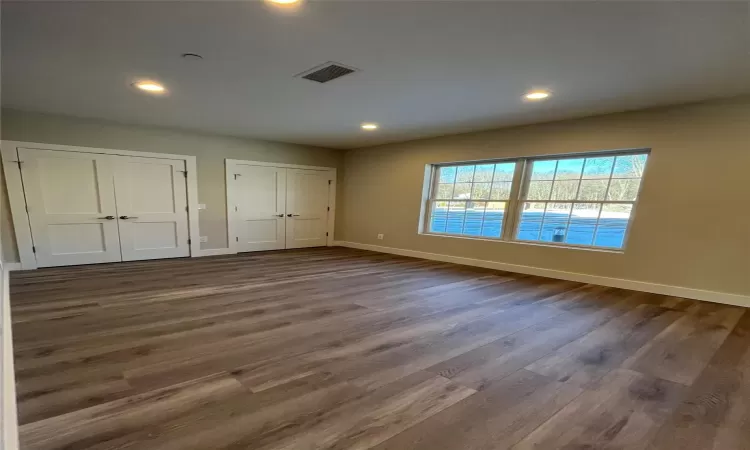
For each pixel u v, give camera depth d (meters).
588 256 4.31
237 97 3.57
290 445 1.40
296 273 4.62
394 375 2.01
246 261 5.38
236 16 2.00
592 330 2.76
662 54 2.36
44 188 4.39
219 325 2.68
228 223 6.01
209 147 5.67
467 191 5.59
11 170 4.18
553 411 1.70
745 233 3.32
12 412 1.49
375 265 5.34
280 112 4.16
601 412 1.69
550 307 3.34
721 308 3.33
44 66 2.76
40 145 4.32
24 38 2.28
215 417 1.57
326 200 7.33
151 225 5.24
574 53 2.40
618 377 2.04
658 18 1.91
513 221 5.02
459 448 1.42
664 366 2.18
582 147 4.23
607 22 1.98
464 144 5.41
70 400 1.66
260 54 2.52
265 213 6.47
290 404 1.69
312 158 7.00
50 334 2.43
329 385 1.88
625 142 3.93
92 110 4.14
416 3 1.83
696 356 2.32
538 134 4.60
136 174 5.04
